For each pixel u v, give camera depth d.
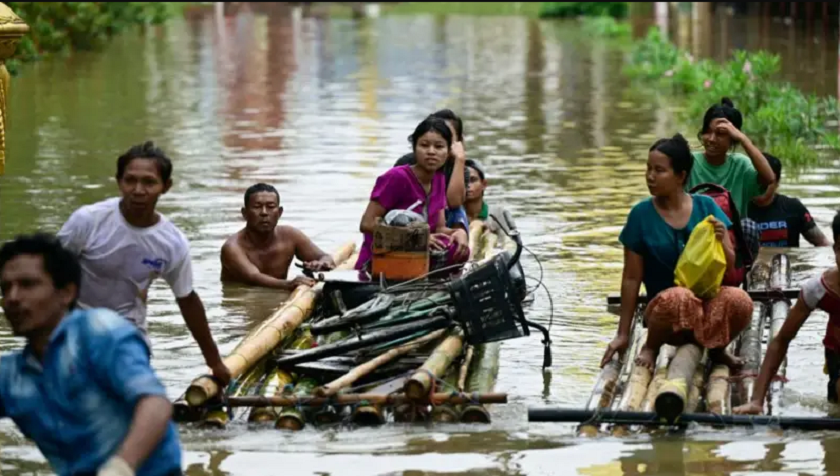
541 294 13.55
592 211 18.27
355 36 59.00
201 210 18.48
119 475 5.90
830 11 49.31
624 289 10.99
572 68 42.94
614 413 9.31
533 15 76.12
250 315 12.85
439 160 12.83
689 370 9.95
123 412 6.27
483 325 10.83
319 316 12.49
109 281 8.97
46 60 43.59
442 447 9.09
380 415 9.56
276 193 14.35
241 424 9.59
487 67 43.62
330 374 10.52
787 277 13.58
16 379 6.36
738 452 8.94
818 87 33.06
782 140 24.53
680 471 8.62
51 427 6.30
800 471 8.59
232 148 24.98
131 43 52.09
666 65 38.75
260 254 14.33
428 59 47.00
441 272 12.49
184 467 8.70
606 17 61.44
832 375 9.93
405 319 10.88
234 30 61.34
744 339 11.43
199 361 11.18
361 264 12.91
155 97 33.84
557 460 8.82
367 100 33.69
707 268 10.41
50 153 23.84
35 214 17.88
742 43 46.97
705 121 13.95
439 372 9.98
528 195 19.58
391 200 12.87
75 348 6.21
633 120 29.12
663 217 10.91
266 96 34.59
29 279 6.32
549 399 10.11
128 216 8.88
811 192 19.34
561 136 26.61
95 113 30.25
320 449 9.05
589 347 11.60
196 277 14.41
